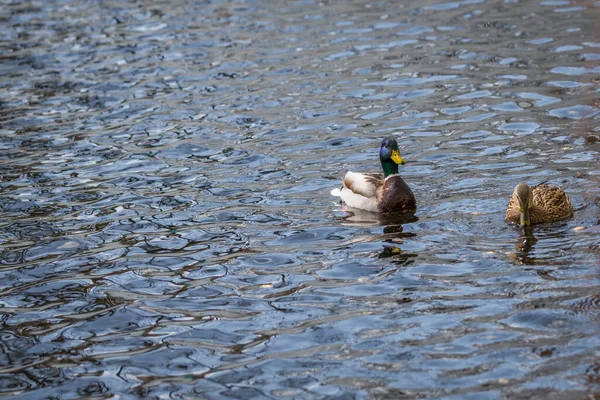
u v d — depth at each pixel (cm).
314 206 1662
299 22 3144
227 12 3378
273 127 2167
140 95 2517
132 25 3300
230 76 2614
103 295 1353
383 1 3341
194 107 2375
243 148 2041
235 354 1145
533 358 1060
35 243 1580
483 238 1429
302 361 1110
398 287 1290
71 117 2375
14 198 1822
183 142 2112
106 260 1484
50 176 1948
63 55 2980
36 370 1145
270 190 1767
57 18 3503
